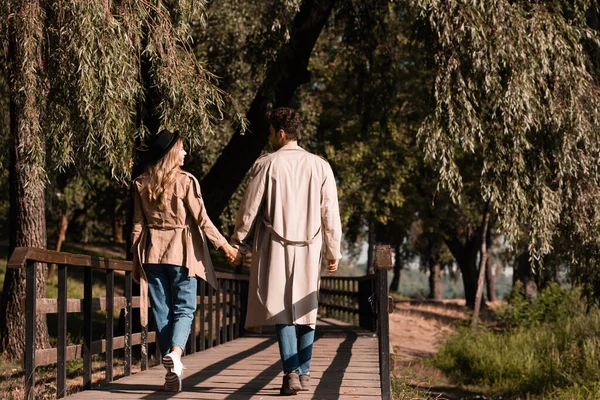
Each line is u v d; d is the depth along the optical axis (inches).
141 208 233.3
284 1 442.3
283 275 210.7
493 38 426.3
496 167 449.4
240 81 743.7
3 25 301.1
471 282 1413.6
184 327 229.9
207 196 565.6
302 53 556.7
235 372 294.5
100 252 1378.0
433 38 447.8
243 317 569.6
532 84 431.5
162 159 231.5
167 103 314.5
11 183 470.3
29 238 465.7
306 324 210.4
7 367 426.6
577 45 458.9
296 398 220.7
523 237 852.6
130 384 258.5
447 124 433.4
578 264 502.3
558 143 451.2
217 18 706.8
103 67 281.3
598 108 452.8
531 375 593.6
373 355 354.9
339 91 1115.3
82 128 296.5
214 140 745.6
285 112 221.8
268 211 213.2
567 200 473.1
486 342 721.6
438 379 637.9
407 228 1510.8
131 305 291.1
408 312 1257.4
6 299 467.8
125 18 301.3
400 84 1064.8
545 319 767.7
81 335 588.1
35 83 289.9
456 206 1256.8
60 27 289.9
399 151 1118.4
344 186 1111.6
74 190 914.7
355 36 643.5
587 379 535.2
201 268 235.8
